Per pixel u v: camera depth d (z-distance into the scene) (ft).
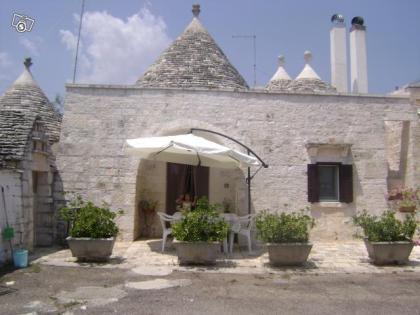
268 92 37.73
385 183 37.93
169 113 36.70
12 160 27.66
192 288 21.01
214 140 37.04
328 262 28.12
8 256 26.86
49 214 34.19
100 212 28.17
